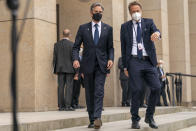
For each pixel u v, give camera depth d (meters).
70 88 8.42
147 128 5.57
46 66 8.50
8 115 6.99
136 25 5.39
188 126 8.21
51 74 8.64
